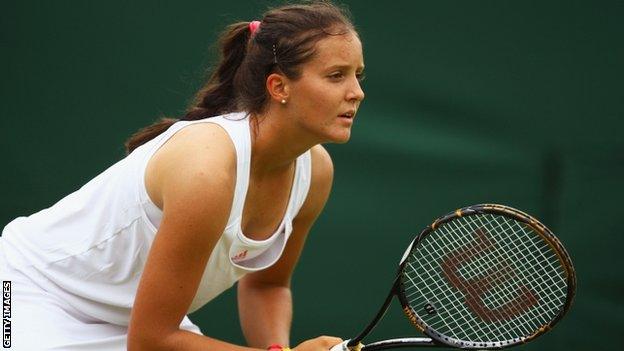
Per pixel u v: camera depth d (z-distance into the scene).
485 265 11.18
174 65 16.22
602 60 15.86
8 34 16.25
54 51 16.27
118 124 16.25
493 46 15.93
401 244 15.94
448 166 15.91
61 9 16.25
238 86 9.12
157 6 16.25
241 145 8.66
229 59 9.34
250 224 9.52
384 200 15.98
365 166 16.02
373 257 15.98
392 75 15.97
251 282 11.23
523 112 15.88
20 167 16.22
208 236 8.46
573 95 15.87
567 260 9.58
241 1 16.11
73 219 9.48
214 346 8.95
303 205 10.29
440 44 15.95
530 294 10.26
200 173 8.30
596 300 15.69
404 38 15.96
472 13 15.97
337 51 8.56
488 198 15.85
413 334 15.82
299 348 9.55
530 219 9.61
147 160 8.84
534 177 15.83
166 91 16.23
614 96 15.82
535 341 15.76
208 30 16.16
